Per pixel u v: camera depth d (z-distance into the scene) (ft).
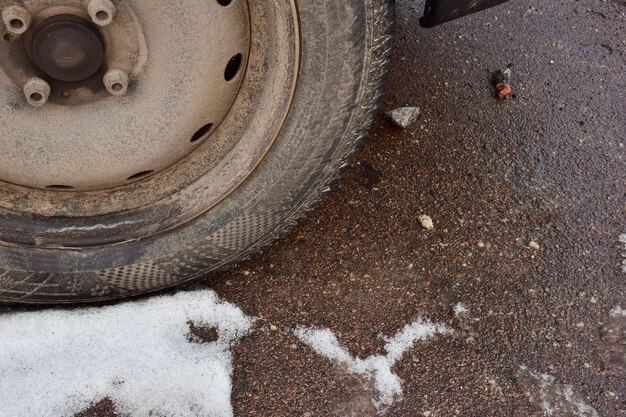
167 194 2.70
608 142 3.87
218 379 2.81
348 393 2.83
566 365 2.95
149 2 2.27
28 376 2.77
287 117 2.52
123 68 2.39
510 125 3.90
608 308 3.15
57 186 2.67
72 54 2.29
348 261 3.22
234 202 2.68
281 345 2.94
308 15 2.33
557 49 4.50
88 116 2.48
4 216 2.63
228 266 3.00
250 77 2.50
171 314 2.96
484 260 3.27
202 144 2.66
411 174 3.59
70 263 2.73
